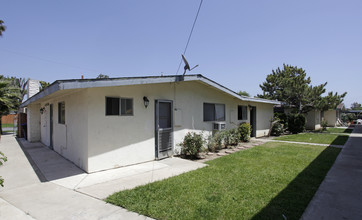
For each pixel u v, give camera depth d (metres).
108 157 5.47
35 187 4.22
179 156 7.44
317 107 16.30
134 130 6.09
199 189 4.01
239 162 6.28
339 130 18.28
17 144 10.30
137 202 3.42
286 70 22.80
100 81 4.59
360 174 5.02
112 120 5.57
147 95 6.49
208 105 9.18
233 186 4.18
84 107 5.26
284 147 9.05
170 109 7.29
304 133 15.72
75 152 5.89
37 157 7.00
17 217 2.99
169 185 4.22
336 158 6.77
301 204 3.37
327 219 2.91
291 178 4.69
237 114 11.12
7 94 13.98
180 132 7.66
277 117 15.60
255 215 3.00
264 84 24.25
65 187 4.20
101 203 3.45
